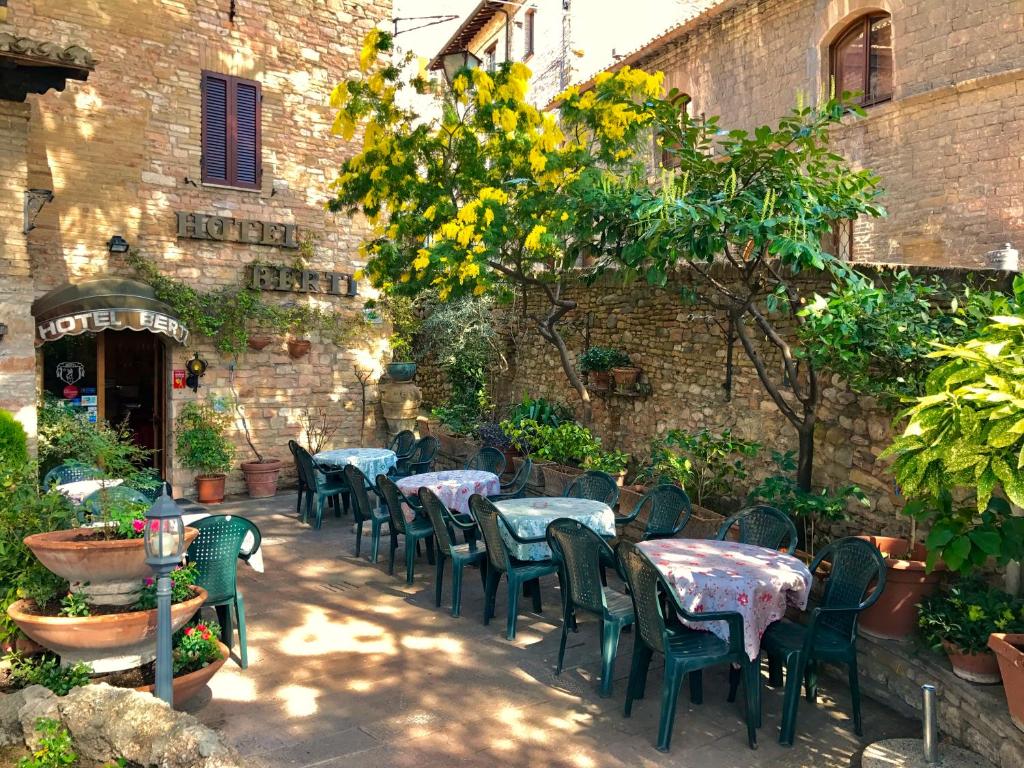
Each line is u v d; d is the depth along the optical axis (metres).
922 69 9.77
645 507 7.34
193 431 10.44
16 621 4.19
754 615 4.15
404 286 8.27
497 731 4.24
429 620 6.01
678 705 4.60
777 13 11.57
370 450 9.94
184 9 10.23
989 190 9.10
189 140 10.33
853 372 5.51
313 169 11.37
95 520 4.85
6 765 3.64
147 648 4.27
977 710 3.90
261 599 6.50
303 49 11.22
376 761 3.91
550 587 6.86
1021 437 3.08
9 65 6.98
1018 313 4.08
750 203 5.25
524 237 7.61
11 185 7.48
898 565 4.61
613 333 9.55
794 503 5.89
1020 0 8.80
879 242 10.37
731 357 7.58
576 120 8.19
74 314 8.70
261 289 10.92
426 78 8.70
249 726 4.27
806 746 4.11
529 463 7.78
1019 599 4.29
